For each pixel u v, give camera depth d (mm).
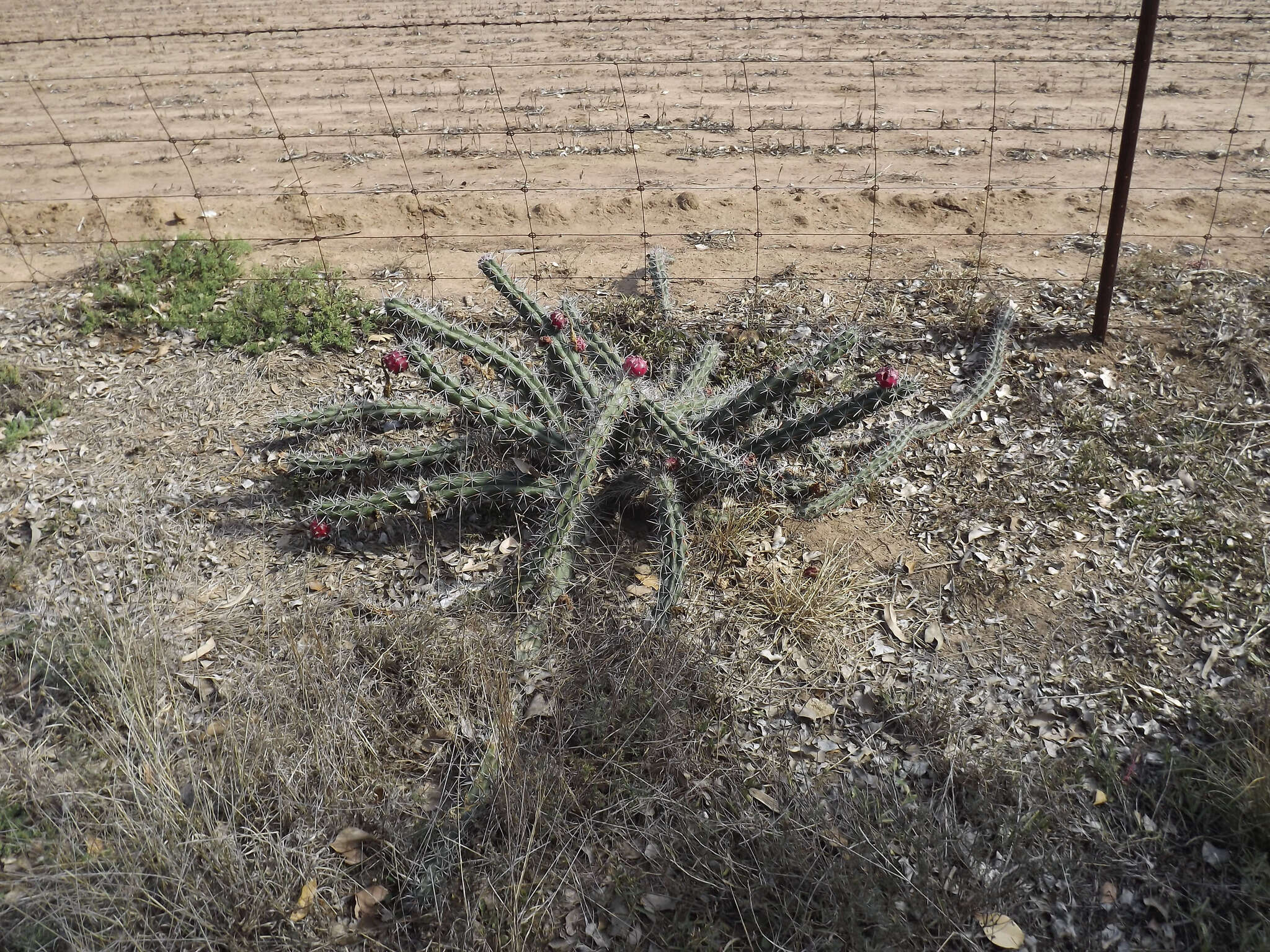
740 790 2859
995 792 2842
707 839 2713
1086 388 4461
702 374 4262
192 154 7555
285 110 8539
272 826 2770
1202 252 5379
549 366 3959
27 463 4215
